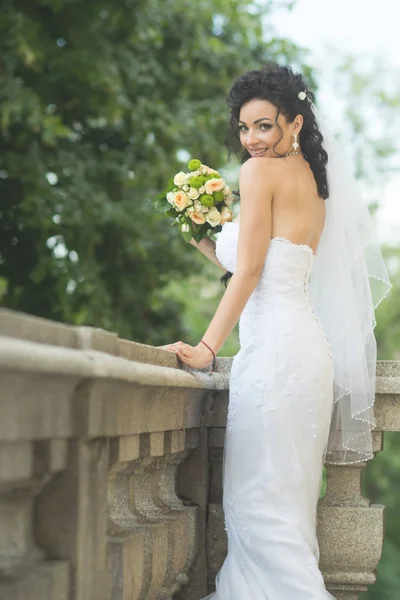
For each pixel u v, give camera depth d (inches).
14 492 100.8
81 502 108.0
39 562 103.9
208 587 182.7
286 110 165.9
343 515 177.9
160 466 163.5
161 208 188.4
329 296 175.2
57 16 414.0
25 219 394.0
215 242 191.3
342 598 178.5
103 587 117.3
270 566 157.8
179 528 160.9
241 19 512.1
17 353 82.5
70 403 104.7
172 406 154.4
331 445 176.7
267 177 161.3
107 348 115.3
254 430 160.4
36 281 398.0
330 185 175.3
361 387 171.9
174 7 467.8
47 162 412.8
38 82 420.8
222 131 480.4
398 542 880.9
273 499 159.0
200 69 482.9
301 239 163.0
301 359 159.2
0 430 85.4
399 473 943.7
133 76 432.5
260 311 162.2
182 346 159.3
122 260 445.1
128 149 464.4
